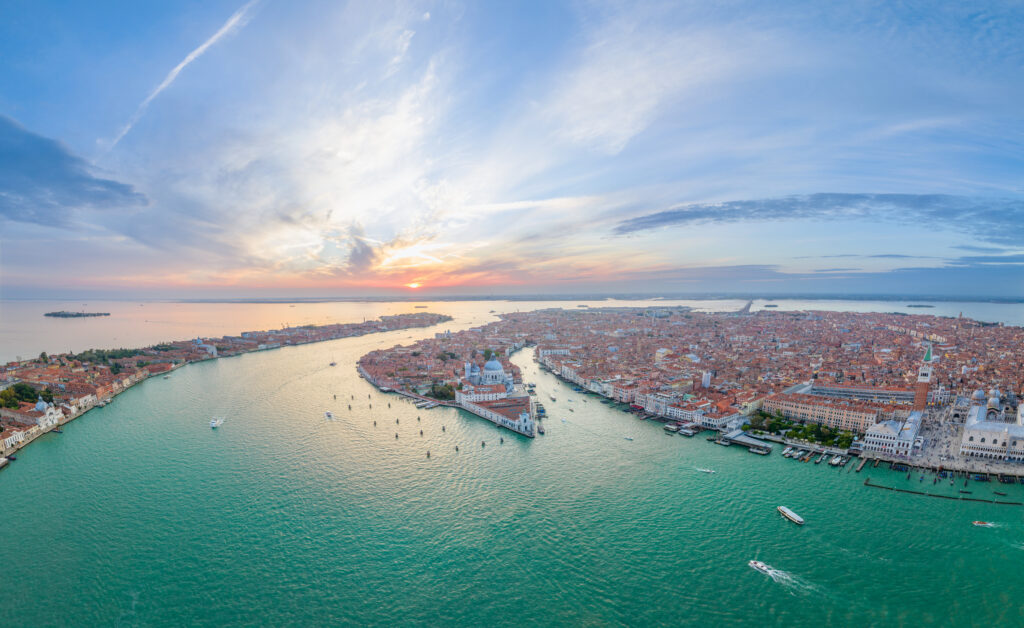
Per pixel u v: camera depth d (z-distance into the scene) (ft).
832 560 576.61
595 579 546.26
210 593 524.52
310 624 482.69
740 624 481.87
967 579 543.39
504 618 491.31
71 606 506.89
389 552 593.42
